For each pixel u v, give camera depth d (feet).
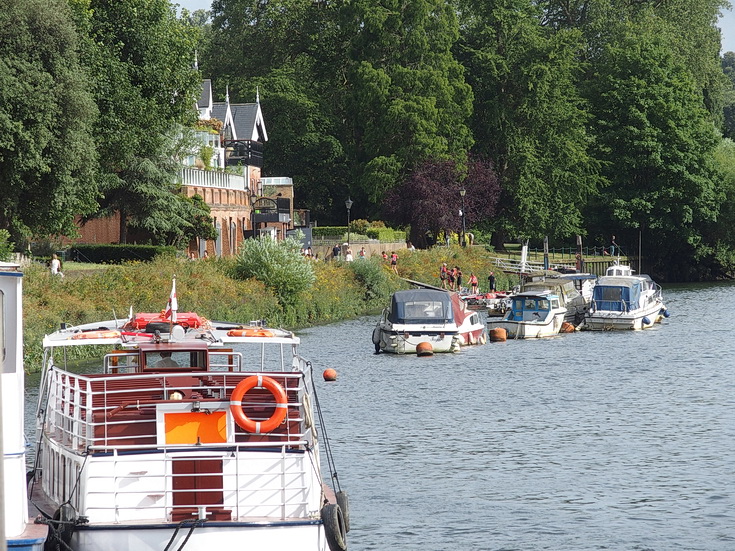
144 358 189.26
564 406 354.33
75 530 164.76
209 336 194.70
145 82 611.47
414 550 201.36
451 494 239.71
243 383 173.37
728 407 347.77
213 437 176.86
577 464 267.18
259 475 170.09
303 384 184.34
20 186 500.33
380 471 261.44
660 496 236.63
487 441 296.30
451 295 556.10
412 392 387.34
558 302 645.10
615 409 347.36
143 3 611.47
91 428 175.22
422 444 292.20
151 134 631.56
